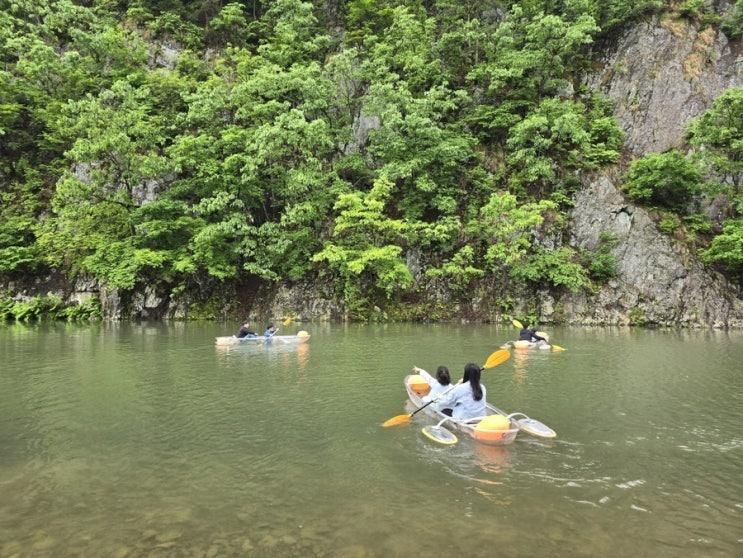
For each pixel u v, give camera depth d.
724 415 7.45
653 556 3.66
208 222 24.95
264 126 23.73
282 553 3.68
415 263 24.39
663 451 5.94
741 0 28.72
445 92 27.33
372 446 6.11
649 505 4.50
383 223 22.52
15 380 9.98
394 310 23.28
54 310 24.92
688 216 23.88
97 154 23.67
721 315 21.62
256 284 25.08
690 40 28.98
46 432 6.69
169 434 6.59
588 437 6.46
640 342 16.03
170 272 24.00
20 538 3.92
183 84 29.12
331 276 24.25
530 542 3.84
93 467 5.45
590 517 4.27
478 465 5.48
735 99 21.59
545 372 10.78
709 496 4.70
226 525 4.12
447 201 24.05
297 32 31.59
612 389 9.17
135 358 12.58
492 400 8.36
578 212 24.53
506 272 23.45
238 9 33.72
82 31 32.16
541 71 27.55
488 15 32.19
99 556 3.65
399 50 29.98
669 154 23.52
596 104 28.45
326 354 13.19
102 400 8.37
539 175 25.09
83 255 25.84
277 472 5.28
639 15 29.84
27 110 29.31
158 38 33.59
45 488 4.89
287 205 24.08
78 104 24.23
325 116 27.61
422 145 25.08
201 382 9.73
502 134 27.42
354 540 3.87
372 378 10.08
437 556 3.63
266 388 9.20
